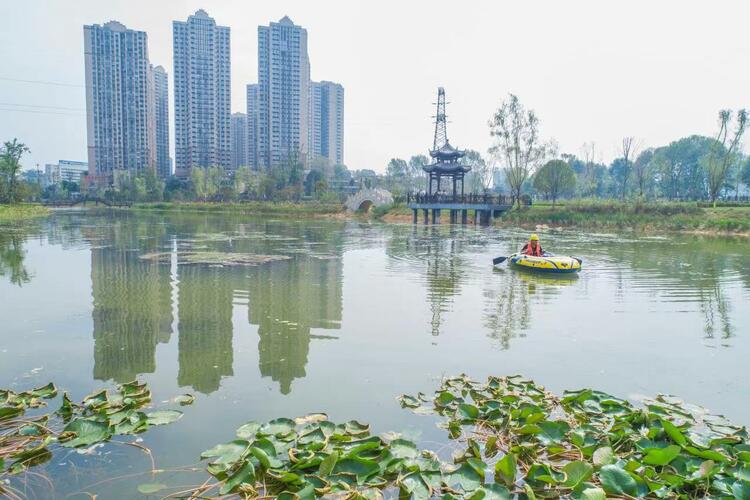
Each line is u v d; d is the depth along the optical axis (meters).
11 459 4.14
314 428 4.48
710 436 4.47
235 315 9.02
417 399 5.34
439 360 6.67
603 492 3.45
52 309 9.35
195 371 6.18
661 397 5.39
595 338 7.78
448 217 47.28
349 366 6.39
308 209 57.62
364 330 8.09
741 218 31.78
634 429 4.57
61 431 4.55
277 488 3.70
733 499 3.46
